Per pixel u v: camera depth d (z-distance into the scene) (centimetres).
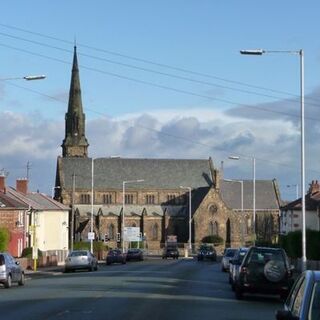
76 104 14400
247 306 2395
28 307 2266
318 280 966
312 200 7900
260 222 13688
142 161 14125
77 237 12394
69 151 14250
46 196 9100
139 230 12419
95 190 13525
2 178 7625
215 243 12612
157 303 2405
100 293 2870
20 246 7081
